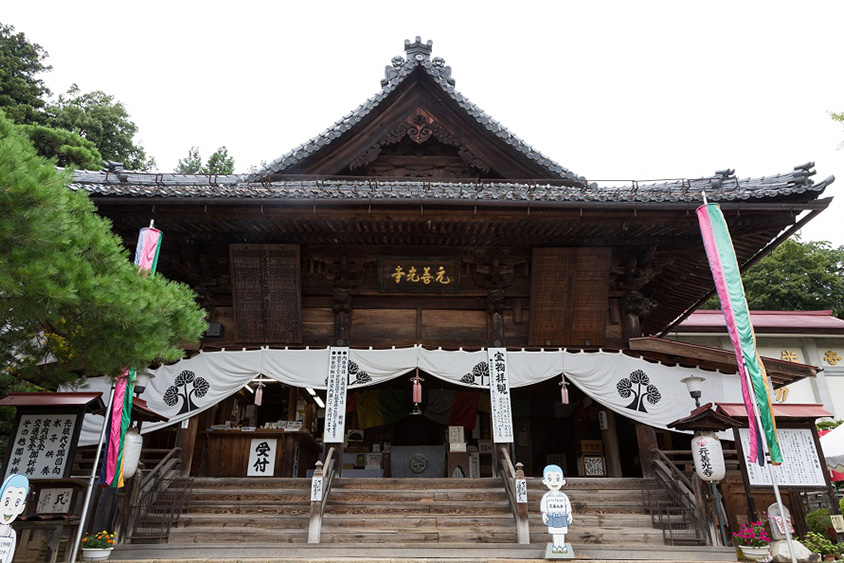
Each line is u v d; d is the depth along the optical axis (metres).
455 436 15.55
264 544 8.91
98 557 8.01
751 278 38.25
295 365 11.85
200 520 9.95
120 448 8.33
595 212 10.91
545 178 13.92
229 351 11.94
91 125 31.33
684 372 12.11
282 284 12.38
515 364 11.94
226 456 12.68
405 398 17.34
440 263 12.63
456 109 13.78
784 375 11.66
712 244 9.68
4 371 8.25
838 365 22.89
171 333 7.50
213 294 12.99
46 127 25.27
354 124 13.41
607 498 10.84
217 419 15.48
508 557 8.58
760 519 9.52
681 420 10.07
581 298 12.61
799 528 9.59
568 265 12.44
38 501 8.17
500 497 10.52
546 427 18.81
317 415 18.66
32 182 5.16
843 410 22.14
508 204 10.62
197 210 10.74
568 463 18.19
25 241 5.32
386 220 11.15
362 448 17.81
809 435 9.81
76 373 8.12
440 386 17.41
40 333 7.47
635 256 12.81
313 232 11.75
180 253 12.52
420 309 12.97
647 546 8.99
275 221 11.17
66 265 5.51
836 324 22.84
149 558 8.42
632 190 11.03
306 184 11.71
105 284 5.96
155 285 7.39
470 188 11.38
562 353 12.09
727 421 9.52
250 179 13.21
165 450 11.60
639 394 11.90
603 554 8.73
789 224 11.24
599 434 17.88
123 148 33.75
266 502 10.47
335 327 12.62
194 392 11.68
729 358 11.66
